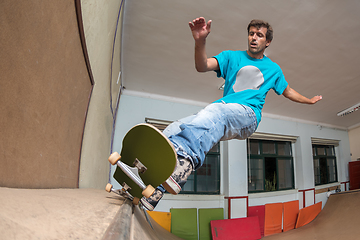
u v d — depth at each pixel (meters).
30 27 0.64
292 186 7.33
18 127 0.65
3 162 0.58
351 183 8.62
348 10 3.67
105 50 2.10
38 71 0.75
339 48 4.52
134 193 0.96
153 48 4.25
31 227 0.33
